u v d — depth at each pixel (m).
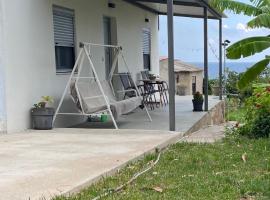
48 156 6.20
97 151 6.54
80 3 11.26
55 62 10.03
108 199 4.44
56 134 8.23
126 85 13.12
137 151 6.54
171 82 8.79
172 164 6.09
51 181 4.88
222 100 16.83
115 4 13.70
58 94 10.05
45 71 9.56
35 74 9.20
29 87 8.98
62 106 10.04
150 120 10.58
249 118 8.95
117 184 4.98
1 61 8.34
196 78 25.48
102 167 5.53
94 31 12.14
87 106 9.09
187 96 19.33
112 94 10.84
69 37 10.79
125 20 14.72
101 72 12.60
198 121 10.74
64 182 4.84
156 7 17.36
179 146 7.50
